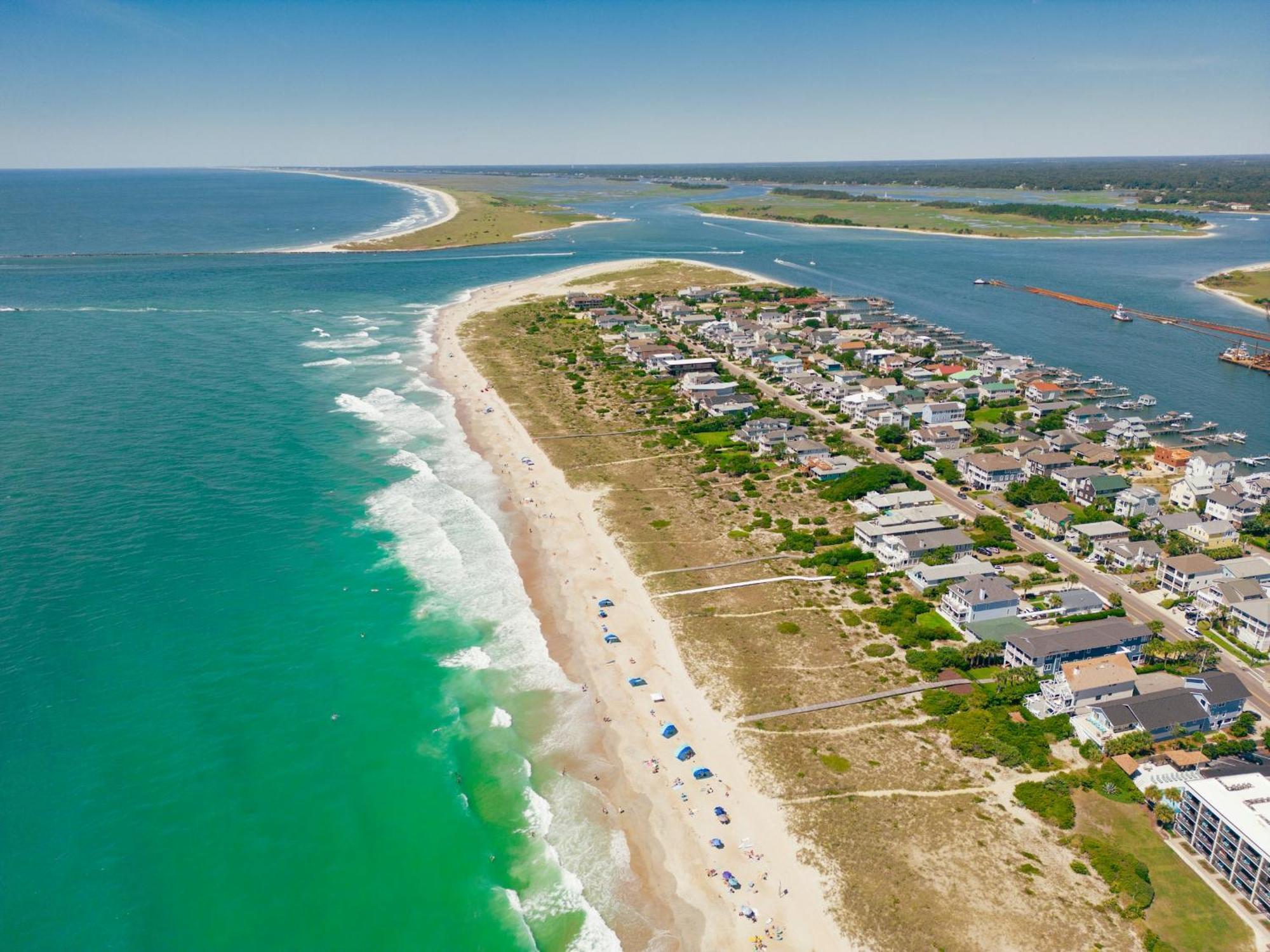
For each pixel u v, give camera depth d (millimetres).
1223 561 123312
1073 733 93188
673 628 113938
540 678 104000
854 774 87438
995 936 69312
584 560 132125
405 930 71562
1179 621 114625
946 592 120812
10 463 156250
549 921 72438
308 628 112250
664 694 100938
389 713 97375
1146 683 97375
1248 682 102312
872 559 132000
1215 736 92938
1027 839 79188
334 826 81875
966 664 104375
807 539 136375
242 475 157625
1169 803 81625
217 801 84000
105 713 94312
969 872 75500
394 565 128625
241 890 74812
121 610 112938
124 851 77812
